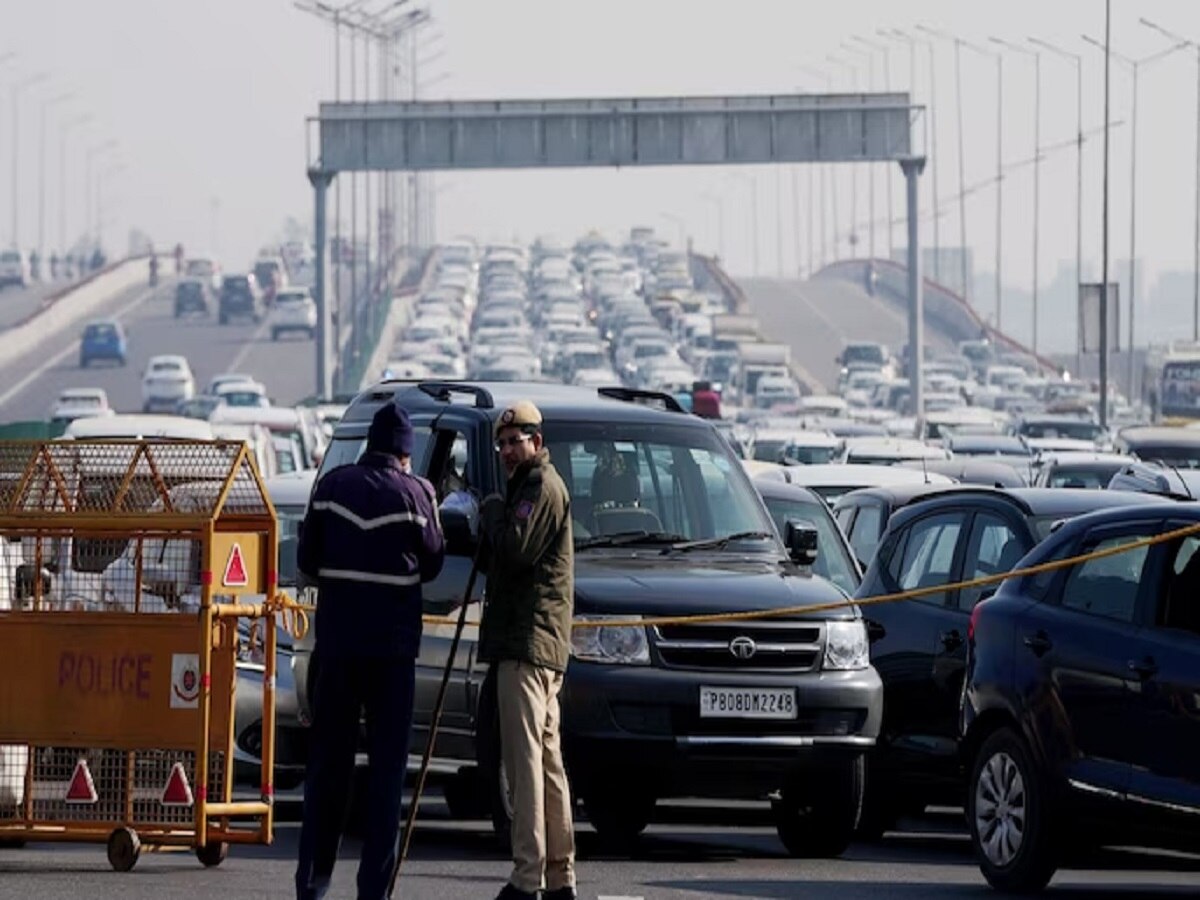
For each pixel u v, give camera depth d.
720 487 33.12
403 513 24.41
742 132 161.25
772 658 30.91
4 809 28.50
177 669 28.08
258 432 80.38
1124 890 28.89
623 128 160.88
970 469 67.00
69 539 28.33
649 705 30.42
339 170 162.25
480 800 31.67
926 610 35.03
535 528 25.02
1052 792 27.78
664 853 32.12
